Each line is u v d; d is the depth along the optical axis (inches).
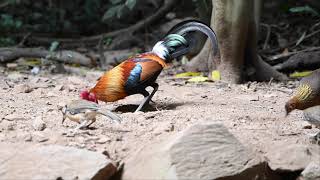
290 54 639.8
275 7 841.5
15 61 660.1
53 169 300.2
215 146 307.1
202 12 637.3
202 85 526.9
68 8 889.5
